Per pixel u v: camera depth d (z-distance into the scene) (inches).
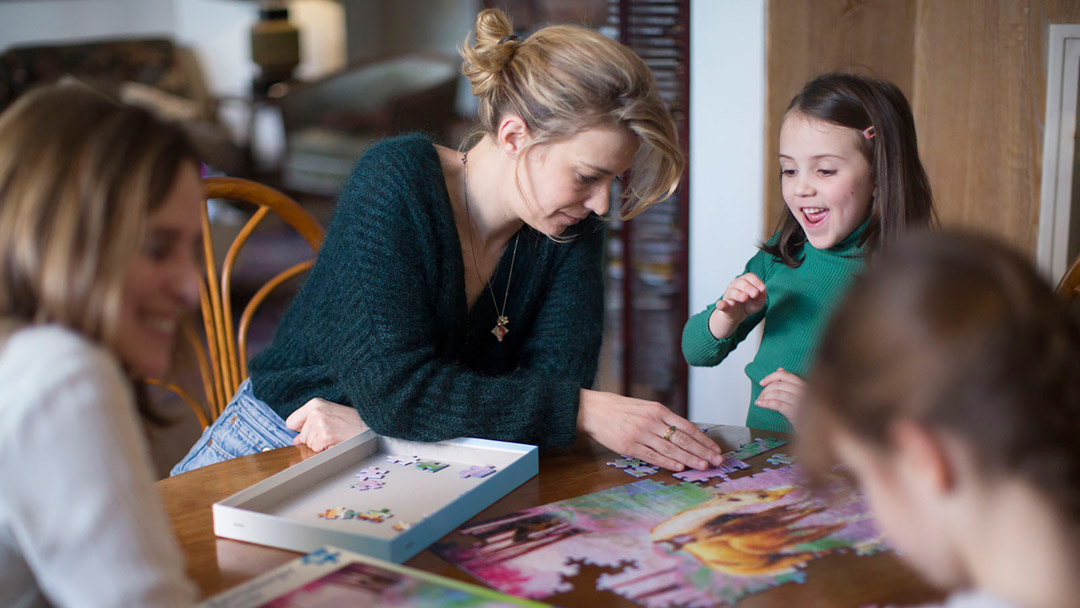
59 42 262.2
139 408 34.8
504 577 37.3
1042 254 81.8
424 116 232.4
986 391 21.4
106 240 28.7
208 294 74.9
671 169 55.1
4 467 27.5
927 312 22.2
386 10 295.0
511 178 56.7
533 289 62.8
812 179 62.8
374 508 43.7
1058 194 80.5
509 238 63.0
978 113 81.3
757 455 50.7
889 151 60.9
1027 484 21.7
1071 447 21.5
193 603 30.5
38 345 28.6
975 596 23.2
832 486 45.3
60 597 28.6
